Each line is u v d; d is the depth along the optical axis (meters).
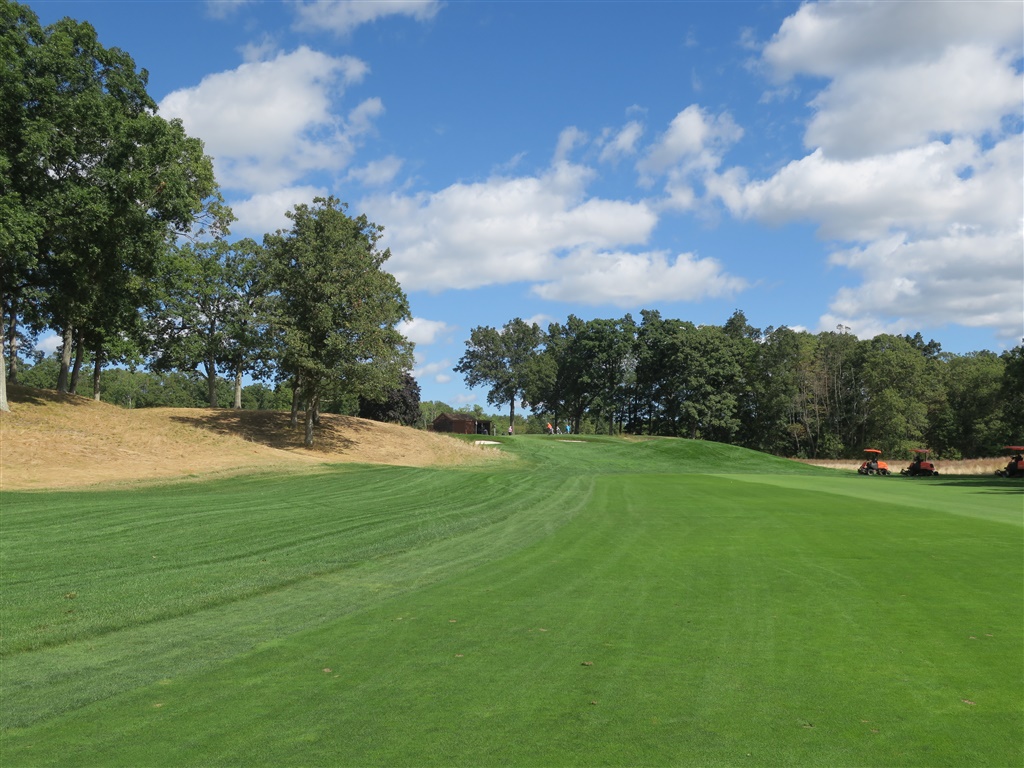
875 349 86.94
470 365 106.38
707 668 6.41
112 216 30.02
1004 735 4.96
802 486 29.31
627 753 4.66
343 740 4.89
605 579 10.41
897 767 4.47
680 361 89.19
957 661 6.57
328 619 8.18
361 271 40.12
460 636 7.46
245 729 5.09
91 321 37.72
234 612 8.49
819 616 8.24
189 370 52.72
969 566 11.30
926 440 84.88
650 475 37.59
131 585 9.56
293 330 38.31
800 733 5.00
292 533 14.10
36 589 9.23
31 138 26.33
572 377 103.31
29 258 27.91
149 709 5.49
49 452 28.03
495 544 13.65
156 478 25.77
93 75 30.84
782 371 90.38
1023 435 76.31
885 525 16.28
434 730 5.05
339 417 53.72
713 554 12.52
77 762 4.59
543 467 51.16
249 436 41.75
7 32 27.50
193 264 42.00
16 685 6.04
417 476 28.08
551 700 5.63
